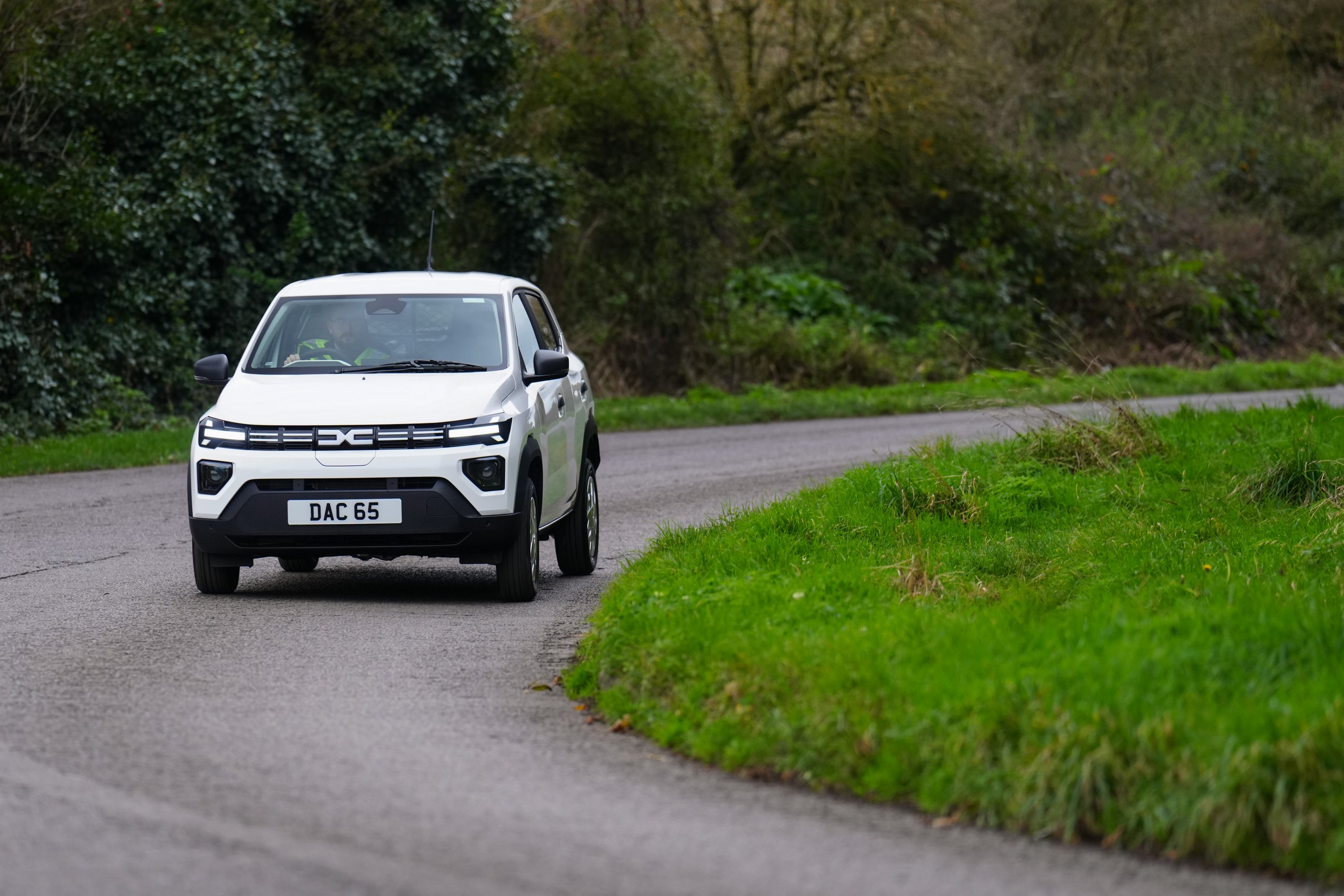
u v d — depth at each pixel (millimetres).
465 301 25016
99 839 11617
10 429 49625
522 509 22500
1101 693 12805
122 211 53969
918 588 18859
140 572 25438
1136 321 97625
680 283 74625
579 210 70062
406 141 60969
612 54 74125
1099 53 124000
